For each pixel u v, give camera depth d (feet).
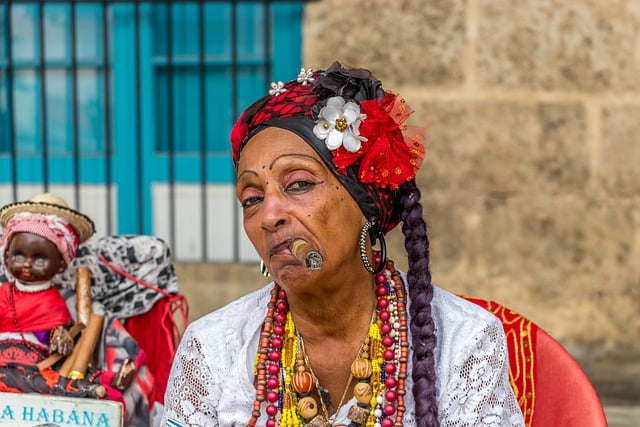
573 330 13.39
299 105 4.73
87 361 7.13
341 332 5.00
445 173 13.25
